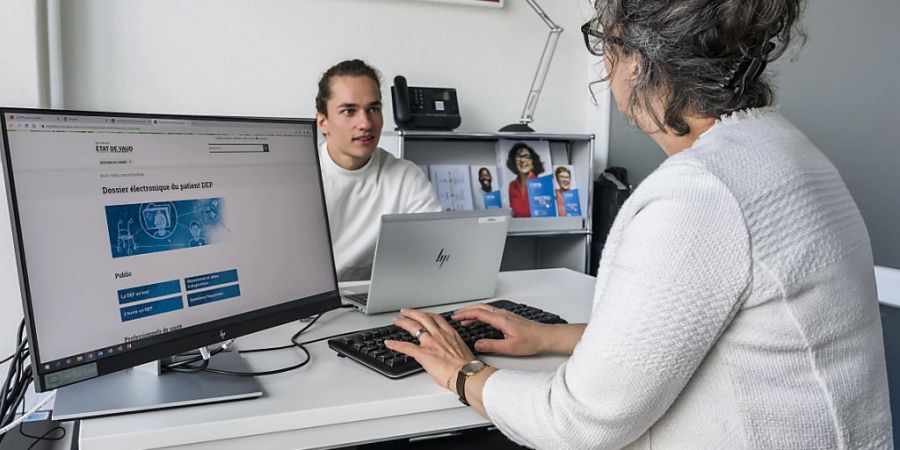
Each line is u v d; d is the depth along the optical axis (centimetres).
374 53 290
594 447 77
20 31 226
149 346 87
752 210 70
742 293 70
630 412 73
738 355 72
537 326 114
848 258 75
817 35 218
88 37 247
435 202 238
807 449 72
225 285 98
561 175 312
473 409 99
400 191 234
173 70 262
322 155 227
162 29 258
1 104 227
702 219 70
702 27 75
